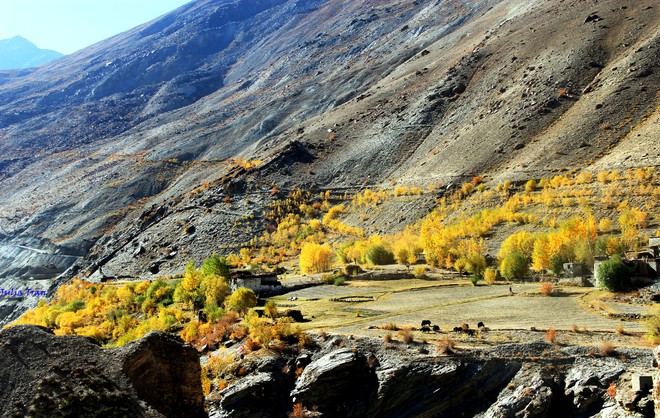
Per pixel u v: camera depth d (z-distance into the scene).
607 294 60.28
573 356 39.41
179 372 27.50
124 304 100.88
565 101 173.38
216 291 80.50
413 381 40.44
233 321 60.59
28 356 24.58
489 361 40.25
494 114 186.88
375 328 49.91
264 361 45.06
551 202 119.38
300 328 50.38
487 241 111.00
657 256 68.88
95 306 103.62
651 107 149.88
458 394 39.25
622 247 83.06
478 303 62.12
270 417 41.59
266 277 89.19
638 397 33.25
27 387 23.05
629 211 100.62
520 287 72.88
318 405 41.19
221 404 42.00
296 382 43.16
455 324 50.22
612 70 175.12
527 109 177.12
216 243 165.25
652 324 40.88
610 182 119.12
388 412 40.12
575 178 128.88
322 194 186.88
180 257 163.00
